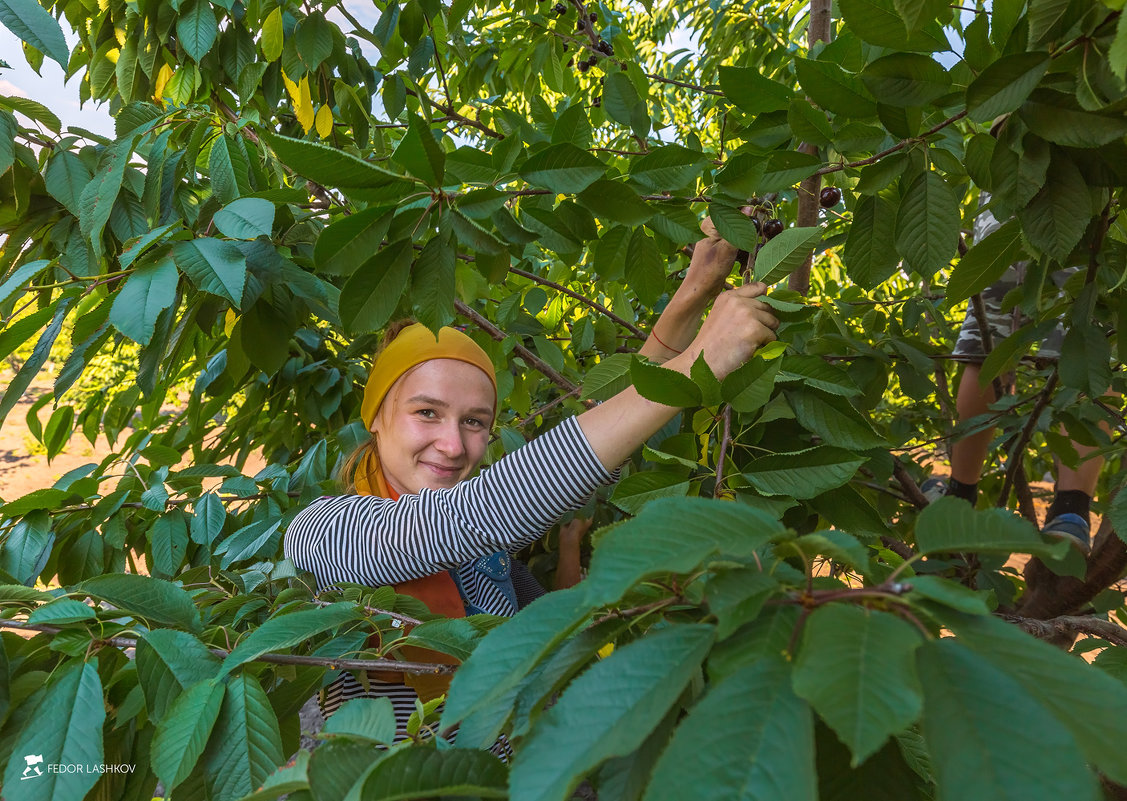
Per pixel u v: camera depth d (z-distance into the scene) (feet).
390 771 1.41
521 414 6.70
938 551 1.29
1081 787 0.88
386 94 6.43
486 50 8.32
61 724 2.17
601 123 8.21
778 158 3.29
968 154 2.92
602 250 4.00
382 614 2.76
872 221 3.41
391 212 2.53
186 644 2.47
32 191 4.86
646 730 1.15
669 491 2.73
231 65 5.55
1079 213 2.69
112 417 7.37
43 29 3.55
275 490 5.27
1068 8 2.19
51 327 3.41
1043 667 1.04
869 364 5.68
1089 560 5.32
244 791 2.17
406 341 4.55
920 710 0.95
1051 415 5.36
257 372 6.74
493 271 3.18
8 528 4.59
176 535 4.71
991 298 7.27
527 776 1.19
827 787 1.43
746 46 9.39
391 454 4.59
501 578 4.40
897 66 2.66
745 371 2.65
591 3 8.30
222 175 4.23
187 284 4.09
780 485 2.71
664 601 1.65
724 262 3.98
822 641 1.07
